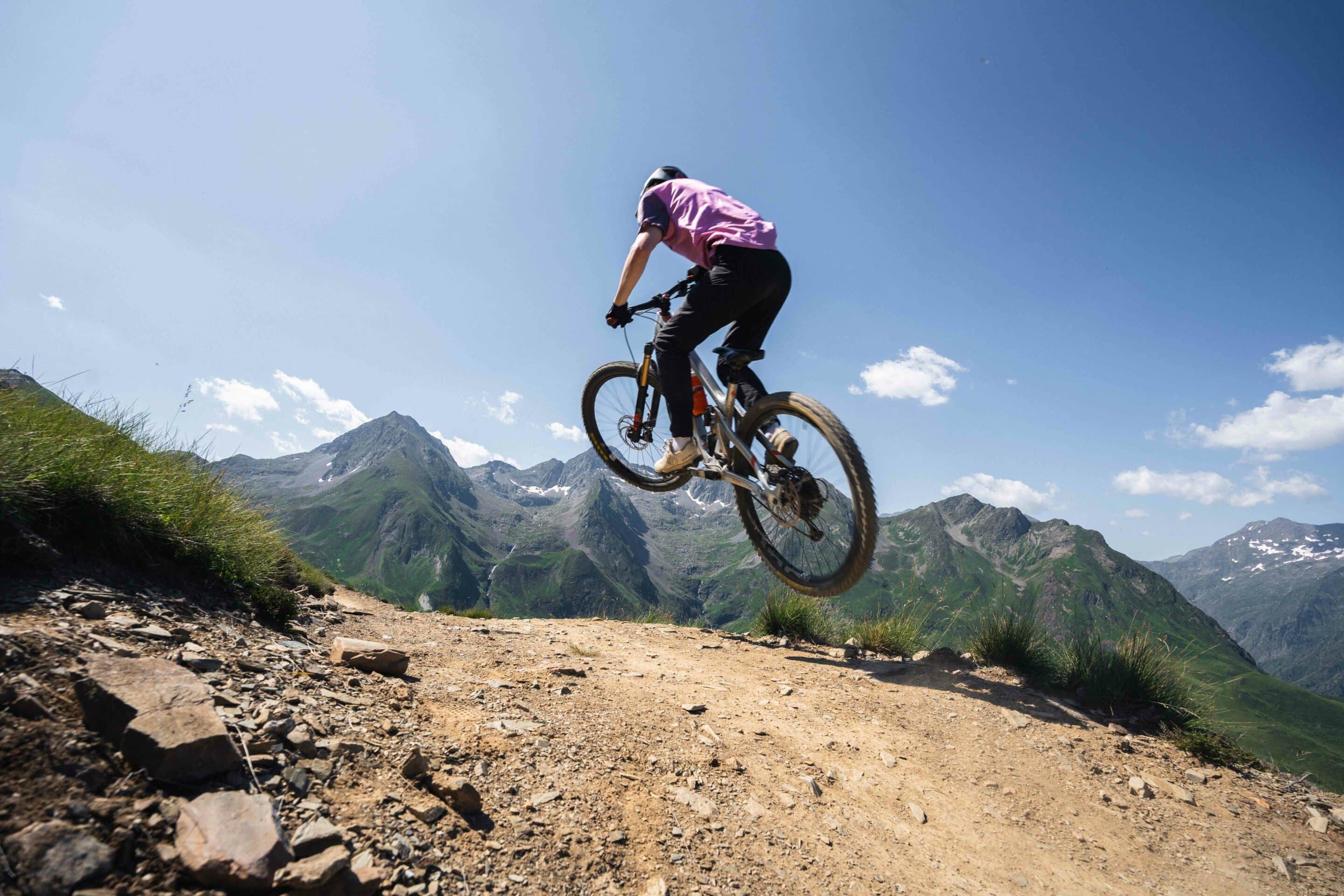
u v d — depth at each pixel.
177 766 1.72
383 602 6.31
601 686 4.11
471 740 2.74
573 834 2.31
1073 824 3.70
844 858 2.83
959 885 2.91
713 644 6.48
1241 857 3.67
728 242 3.63
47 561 2.83
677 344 3.74
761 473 3.77
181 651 2.54
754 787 3.19
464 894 1.83
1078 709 5.33
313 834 1.72
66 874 1.34
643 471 4.93
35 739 1.63
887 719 4.66
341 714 2.54
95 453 3.38
